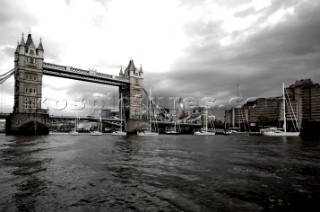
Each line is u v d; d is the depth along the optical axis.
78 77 146.00
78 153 34.62
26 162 25.62
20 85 115.38
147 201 13.15
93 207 12.23
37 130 110.81
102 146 48.44
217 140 76.06
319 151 36.78
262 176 19.08
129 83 171.62
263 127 177.62
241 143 58.03
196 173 20.31
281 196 13.98
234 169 22.02
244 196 13.99
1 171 20.73
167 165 24.33
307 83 192.62
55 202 12.91
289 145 49.47
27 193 14.41
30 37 122.25
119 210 11.84
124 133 134.25
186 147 46.47
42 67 124.00
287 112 184.50
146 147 46.91
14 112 117.00
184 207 12.26
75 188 15.58
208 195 14.18
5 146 45.38
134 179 18.14
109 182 17.22
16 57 124.12
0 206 12.26
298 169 21.92
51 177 18.61
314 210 11.92
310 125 139.38
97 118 159.62
